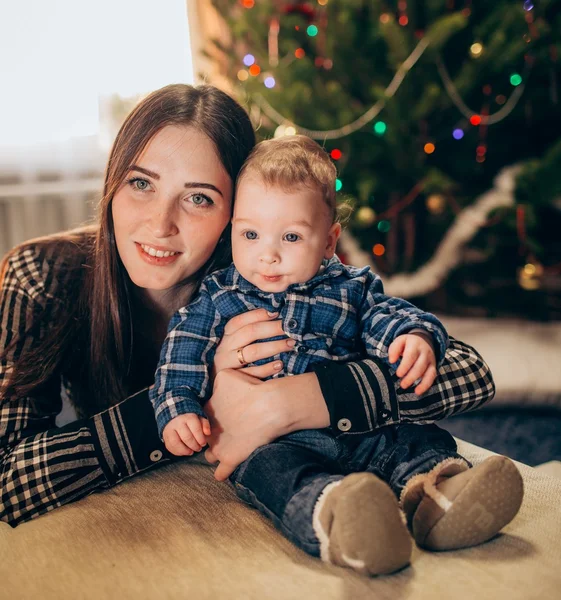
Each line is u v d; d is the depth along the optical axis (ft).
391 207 8.55
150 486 3.44
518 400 7.24
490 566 2.60
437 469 2.86
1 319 3.62
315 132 7.39
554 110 8.14
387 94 7.06
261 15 7.55
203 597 2.50
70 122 8.47
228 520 3.07
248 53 8.18
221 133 3.49
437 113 8.05
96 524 3.06
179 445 3.09
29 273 3.73
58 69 8.31
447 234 8.17
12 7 8.05
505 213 7.75
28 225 8.54
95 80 8.42
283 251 3.37
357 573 2.59
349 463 3.17
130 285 3.86
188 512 3.15
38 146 8.44
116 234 3.54
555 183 7.39
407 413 3.31
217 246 3.92
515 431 6.82
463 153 8.59
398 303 3.51
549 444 6.48
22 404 3.40
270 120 7.65
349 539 2.39
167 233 3.39
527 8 7.24
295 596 2.46
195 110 3.47
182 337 3.46
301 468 2.85
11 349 3.52
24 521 3.17
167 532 2.98
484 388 3.51
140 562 2.75
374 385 3.19
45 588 2.63
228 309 3.53
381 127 7.27
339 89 7.16
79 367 3.89
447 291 9.70
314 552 2.63
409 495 2.81
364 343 3.50
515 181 7.63
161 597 2.52
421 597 2.41
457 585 2.48
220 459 3.21
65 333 3.59
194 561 2.75
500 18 7.23
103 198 3.60
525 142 9.10
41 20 8.15
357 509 2.37
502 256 9.85
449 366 3.48
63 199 8.63
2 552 2.93
